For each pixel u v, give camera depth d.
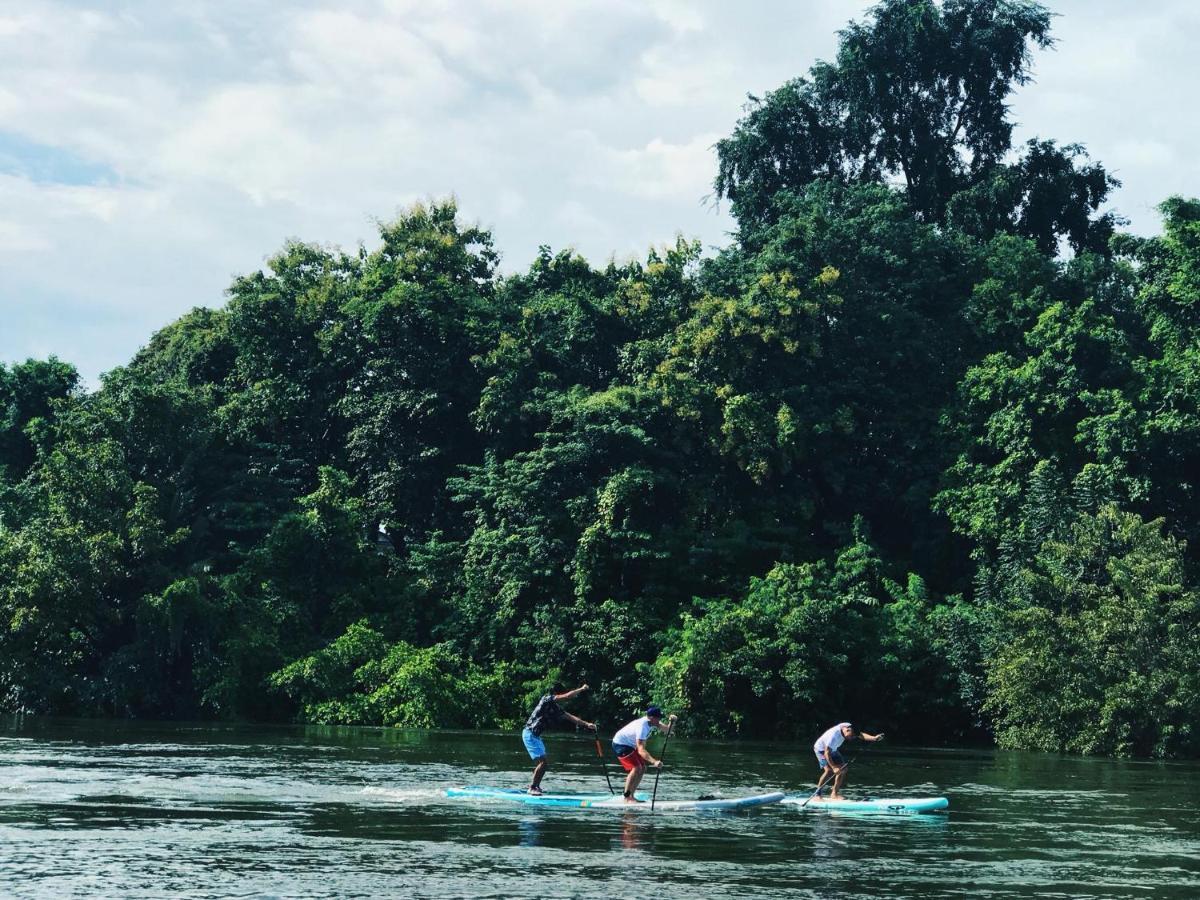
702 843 15.26
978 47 59.56
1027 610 38.06
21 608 43.19
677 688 41.75
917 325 52.19
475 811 17.91
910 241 53.97
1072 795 22.89
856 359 51.91
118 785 20.47
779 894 11.94
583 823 16.92
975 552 45.88
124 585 45.81
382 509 52.38
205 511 49.94
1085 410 46.12
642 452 48.03
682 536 47.69
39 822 15.81
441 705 43.00
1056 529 41.59
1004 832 17.03
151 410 48.72
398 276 56.16
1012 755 35.56
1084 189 59.88
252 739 33.59
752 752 33.41
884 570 46.75
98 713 44.59
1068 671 37.41
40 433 52.09
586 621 45.19
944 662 42.19
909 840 15.96
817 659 41.62
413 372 53.44
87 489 45.41
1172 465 43.97
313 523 48.38
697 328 50.72
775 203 57.31
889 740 42.72
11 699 45.06
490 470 49.88
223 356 58.59
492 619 46.69
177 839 14.62
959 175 61.25
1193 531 43.84
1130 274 53.41
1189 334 45.97
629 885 12.25
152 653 44.22
